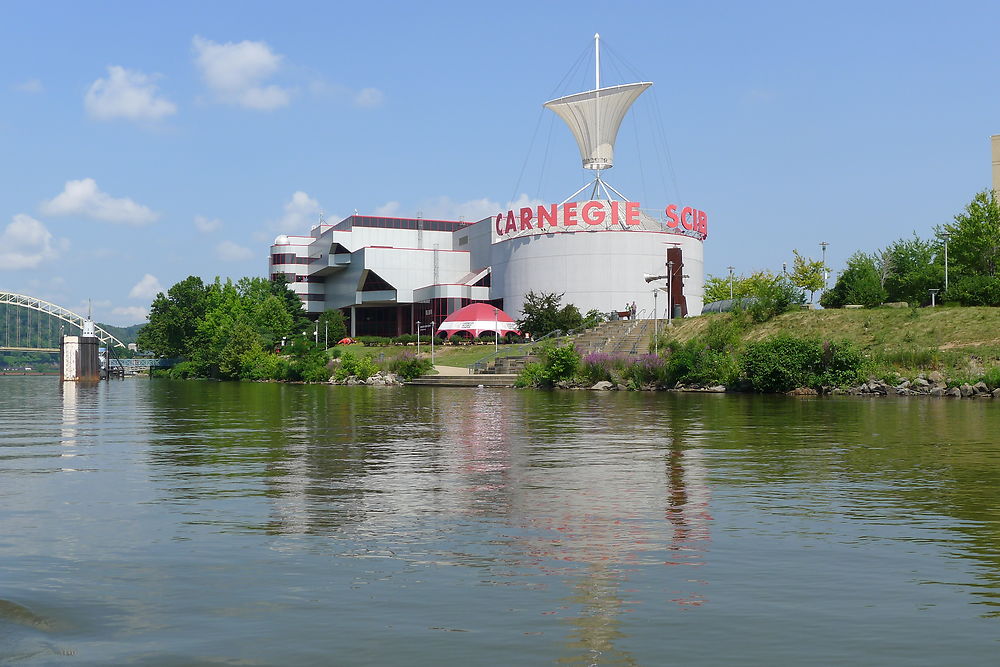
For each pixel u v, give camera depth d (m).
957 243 89.44
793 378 60.41
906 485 16.55
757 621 8.26
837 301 95.25
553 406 45.12
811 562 10.48
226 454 22.47
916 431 28.50
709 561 10.54
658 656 7.34
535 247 140.12
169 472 18.78
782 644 7.63
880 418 34.75
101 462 20.78
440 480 17.36
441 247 179.38
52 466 19.98
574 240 136.88
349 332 178.12
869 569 10.16
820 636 7.84
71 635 7.94
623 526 12.66
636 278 135.88
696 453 22.16
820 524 12.77
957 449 22.94
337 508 14.21
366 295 167.62
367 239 173.75
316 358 114.69
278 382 115.69
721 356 66.94
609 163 143.75
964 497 15.16
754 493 15.66
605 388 70.19
